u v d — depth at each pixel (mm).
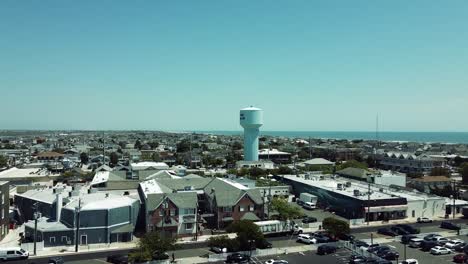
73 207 84438
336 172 168875
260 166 199375
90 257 73562
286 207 93938
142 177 137250
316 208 121438
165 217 88875
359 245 78625
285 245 81250
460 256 70938
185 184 111812
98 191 113875
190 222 89438
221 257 72250
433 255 75562
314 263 70062
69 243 81375
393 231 91938
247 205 97250
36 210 92688
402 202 107688
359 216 104562
